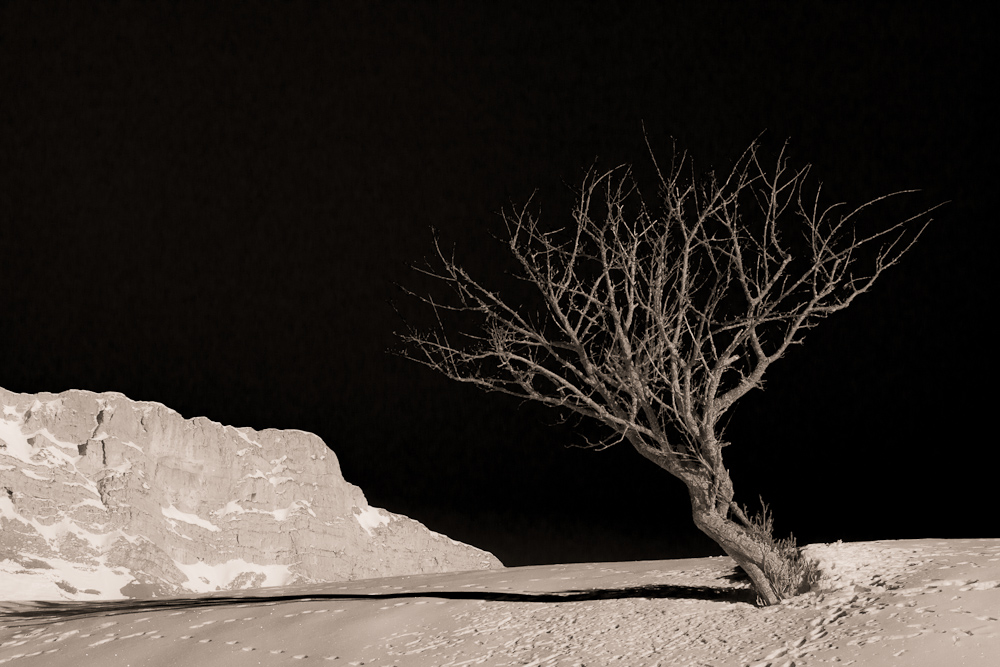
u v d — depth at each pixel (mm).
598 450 12086
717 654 9992
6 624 17234
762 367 11828
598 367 12125
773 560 11734
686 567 16719
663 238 12047
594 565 19234
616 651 10742
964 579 10781
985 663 8266
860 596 10898
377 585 19797
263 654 12516
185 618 15359
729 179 12047
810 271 11578
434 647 11977
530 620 12758
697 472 11734
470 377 12398
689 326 11711
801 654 9398
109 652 13477
